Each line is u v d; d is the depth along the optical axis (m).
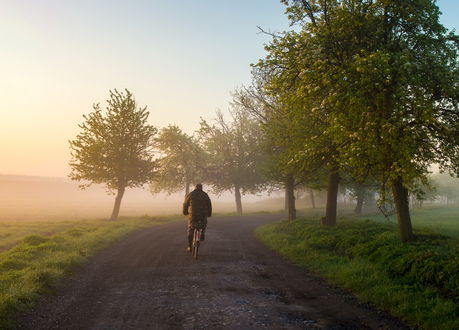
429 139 11.76
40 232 25.50
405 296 6.70
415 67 10.14
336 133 10.88
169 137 47.41
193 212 11.41
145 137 37.97
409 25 11.59
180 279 8.67
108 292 7.47
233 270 9.83
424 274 7.60
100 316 5.80
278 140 17.47
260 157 44.81
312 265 10.55
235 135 46.47
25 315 5.81
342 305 6.59
